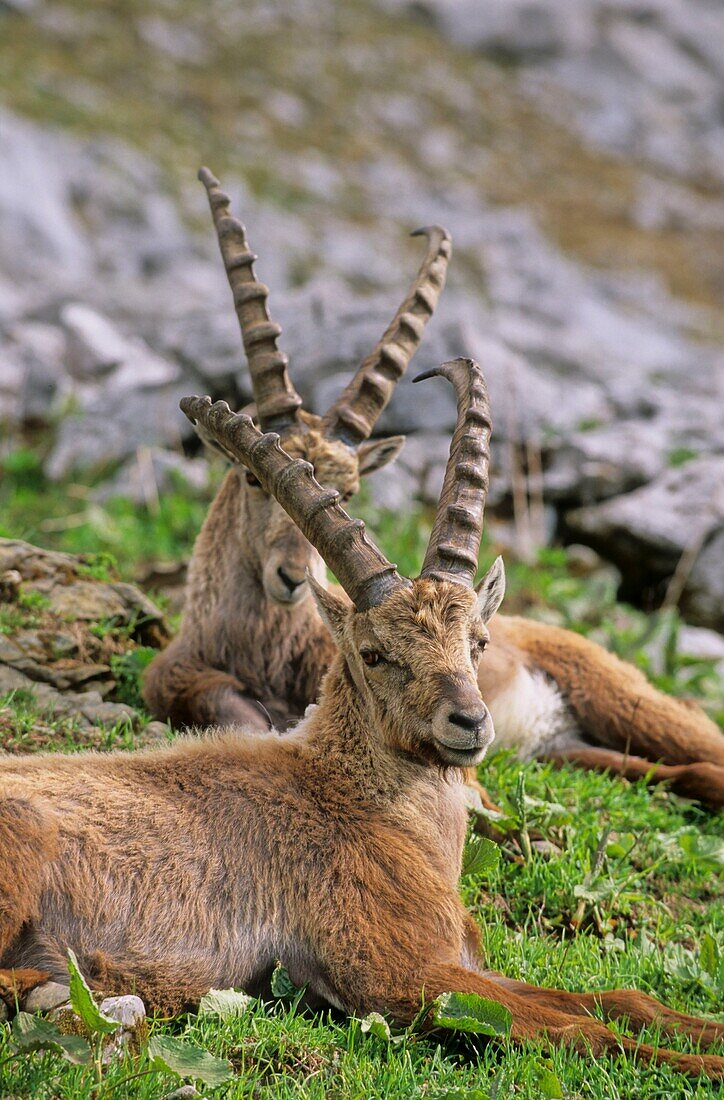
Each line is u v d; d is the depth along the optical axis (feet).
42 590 43.11
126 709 38.34
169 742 33.68
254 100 162.20
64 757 27.89
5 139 116.88
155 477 68.95
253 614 40.63
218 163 142.41
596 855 33.55
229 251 41.39
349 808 28.19
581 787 39.47
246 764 28.50
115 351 85.25
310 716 30.48
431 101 183.73
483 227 150.30
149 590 53.72
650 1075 25.27
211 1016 25.41
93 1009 22.49
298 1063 24.97
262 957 26.78
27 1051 22.27
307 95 170.71
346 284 126.31
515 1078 24.80
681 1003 29.71
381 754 28.58
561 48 209.97
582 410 75.82
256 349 40.22
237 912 26.61
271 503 39.17
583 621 59.93
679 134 204.74
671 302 154.20
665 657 55.36
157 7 173.47
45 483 72.28
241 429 30.58
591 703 43.45
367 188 154.10
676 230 176.86
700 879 36.42
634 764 42.39
